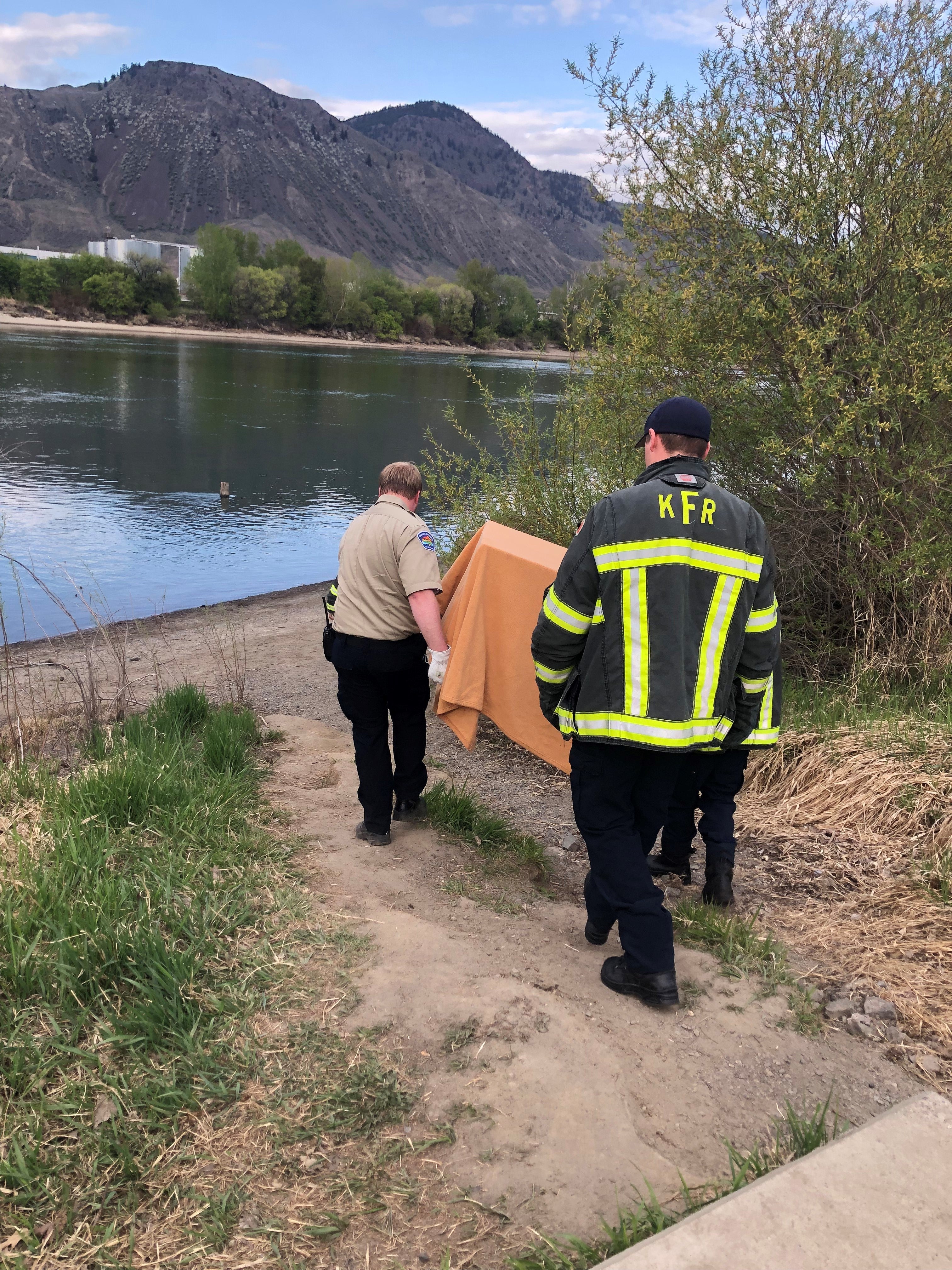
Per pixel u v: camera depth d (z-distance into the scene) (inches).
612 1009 103.2
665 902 137.2
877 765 164.9
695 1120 87.1
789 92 206.1
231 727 185.6
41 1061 85.1
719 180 207.8
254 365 2361.0
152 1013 91.8
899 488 206.1
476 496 284.5
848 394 207.2
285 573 493.4
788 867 145.3
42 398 1223.5
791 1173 66.8
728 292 212.2
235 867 125.7
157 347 2869.1
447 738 213.0
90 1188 73.9
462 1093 86.9
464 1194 76.2
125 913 107.5
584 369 247.3
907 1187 65.8
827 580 226.1
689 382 221.0
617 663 97.0
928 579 205.5
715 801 132.6
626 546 96.3
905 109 194.9
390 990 101.0
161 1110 81.8
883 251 197.8
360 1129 82.1
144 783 143.1
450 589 147.6
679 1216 73.6
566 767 137.6
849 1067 97.3
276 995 99.0
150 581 462.3
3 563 474.6
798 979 113.0
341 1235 72.0
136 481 735.7
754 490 229.3
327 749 193.5
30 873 113.1
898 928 124.8
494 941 116.5
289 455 916.0
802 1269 59.1
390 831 149.9
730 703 106.4
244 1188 75.4
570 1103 86.1
